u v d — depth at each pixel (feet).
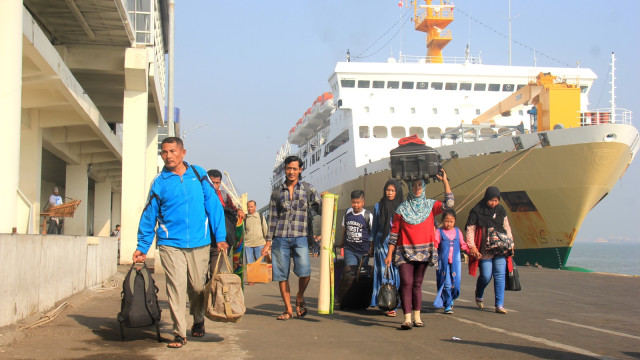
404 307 22.57
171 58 61.05
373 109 109.40
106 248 38.06
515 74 109.91
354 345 18.83
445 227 28.30
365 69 109.70
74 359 15.79
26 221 46.70
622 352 18.31
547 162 72.90
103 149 87.30
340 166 118.11
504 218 28.99
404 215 22.76
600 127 68.54
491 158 78.02
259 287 40.27
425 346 18.88
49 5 53.42
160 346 17.95
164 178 18.19
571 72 107.04
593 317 27.09
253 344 18.67
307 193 24.57
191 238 18.08
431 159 23.57
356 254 28.66
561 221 74.74
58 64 48.85
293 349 17.95
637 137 73.26
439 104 109.81
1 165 32.68
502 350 18.30
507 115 109.50
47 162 96.27
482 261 28.94
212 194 18.74
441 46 120.26
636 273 179.73
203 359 16.26
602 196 73.51
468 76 110.22
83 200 91.66
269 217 24.56
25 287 20.56
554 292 39.83
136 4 66.08
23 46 41.19
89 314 23.85
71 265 27.68
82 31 60.08
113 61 64.34
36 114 64.03
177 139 18.34
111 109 84.48
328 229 24.95
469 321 25.12
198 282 18.48
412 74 110.01
